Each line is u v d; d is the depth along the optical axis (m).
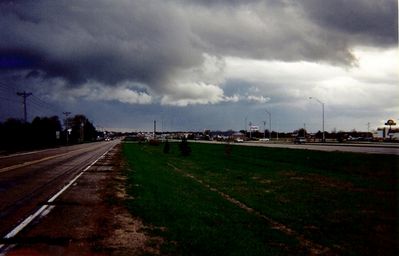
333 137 181.88
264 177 28.59
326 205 16.34
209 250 8.62
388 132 156.12
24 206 13.63
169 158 52.50
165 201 15.44
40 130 102.56
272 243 9.95
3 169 30.33
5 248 8.34
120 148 86.44
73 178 23.81
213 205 15.65
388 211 14.98
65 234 9.66
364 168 33.56
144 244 8.97
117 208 13.54
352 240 10.62
